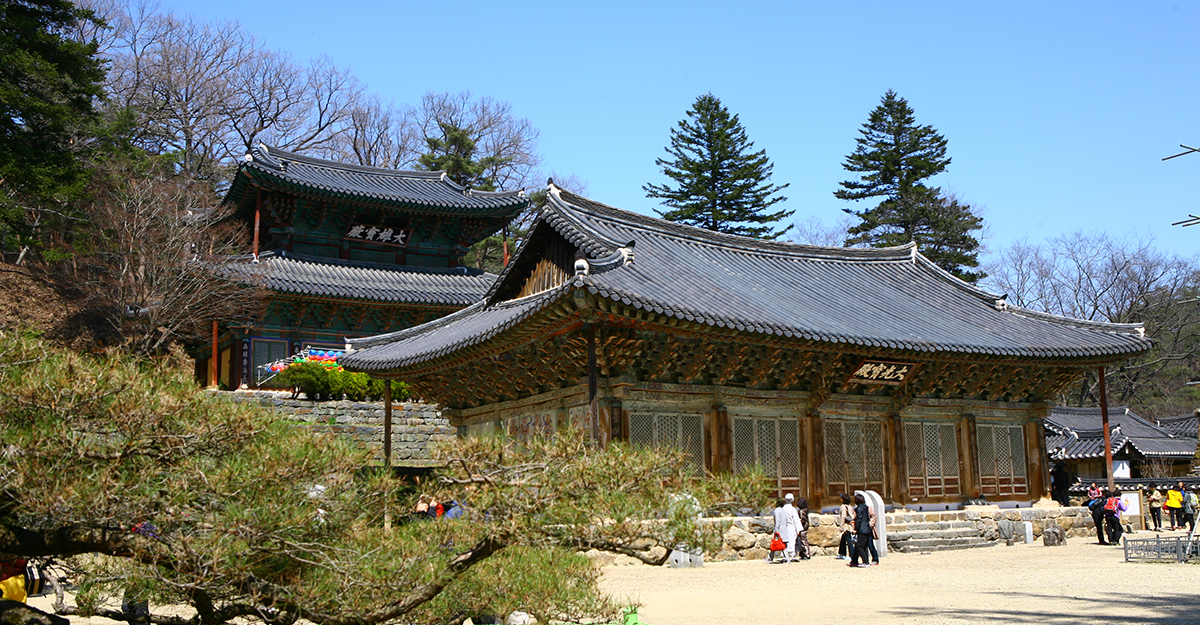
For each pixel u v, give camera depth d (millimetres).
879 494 31406
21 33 42438
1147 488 42000
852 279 37125
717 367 28141
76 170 43781
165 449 8828
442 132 86000
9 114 42219
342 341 49312
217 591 9414
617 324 24781
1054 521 33281
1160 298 78312
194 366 53969
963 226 69625
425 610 10688
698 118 73000
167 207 43719
